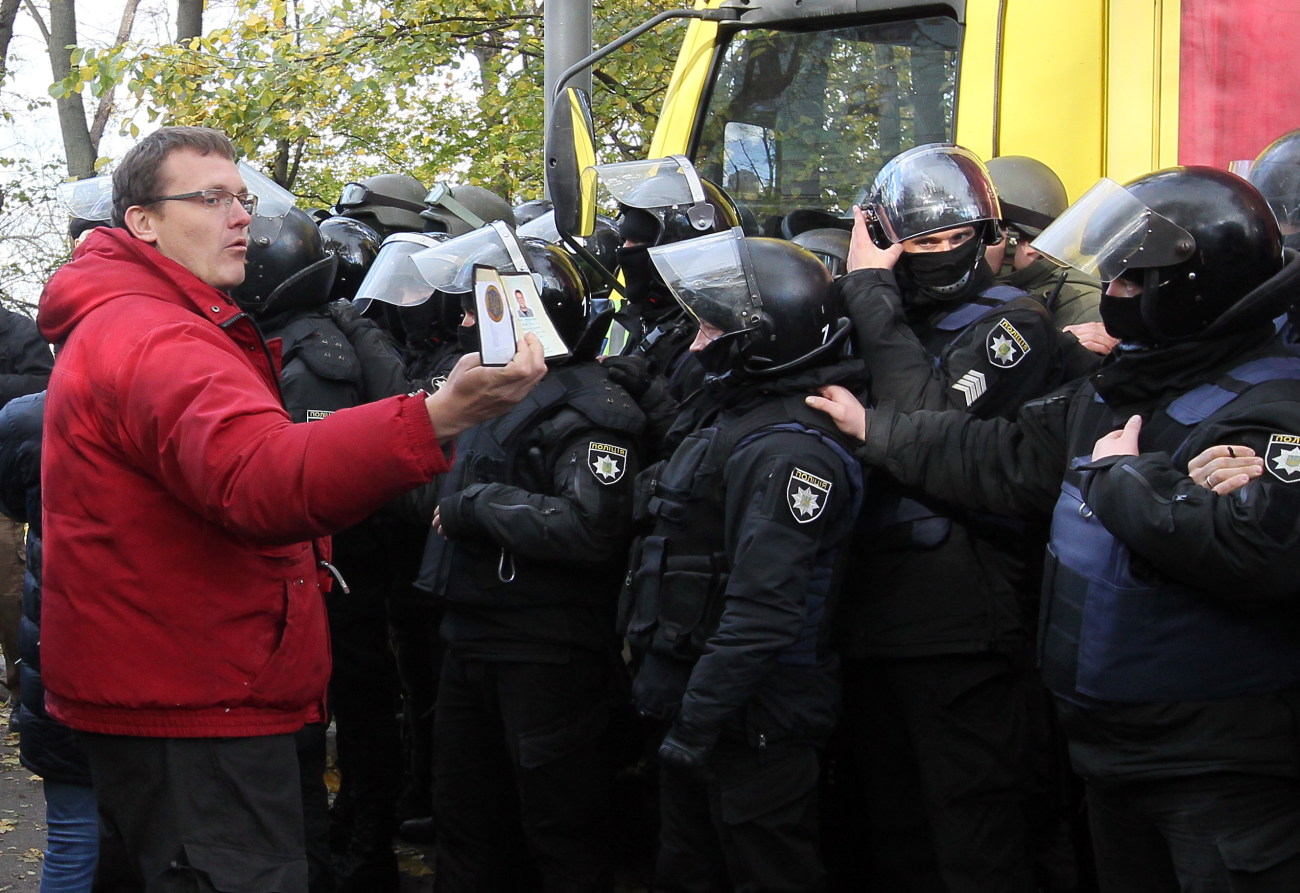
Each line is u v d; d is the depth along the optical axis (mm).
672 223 3549
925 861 2959
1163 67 3551
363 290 3969
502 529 3117
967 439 2674
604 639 3277
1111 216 2217
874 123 4121
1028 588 2936
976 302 2971
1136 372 2244
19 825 4852
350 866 4035
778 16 4324
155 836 2225
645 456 3273
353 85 10062
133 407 2143
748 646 2605
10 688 4445
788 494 2633
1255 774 2068
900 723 2943
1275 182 2771
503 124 11023
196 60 10234
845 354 2854
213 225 2377
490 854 3494
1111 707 2164
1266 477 1997
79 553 2213
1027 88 3764
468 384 1982
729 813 2775
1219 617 2082
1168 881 2270
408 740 4875
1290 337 2387
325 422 2035
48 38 16266
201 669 2209
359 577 3980
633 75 10305
